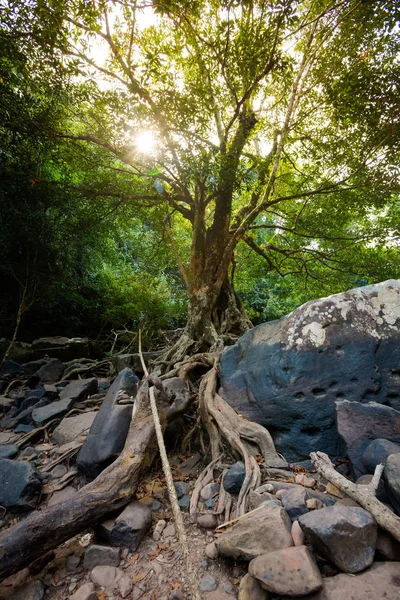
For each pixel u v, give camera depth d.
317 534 1.70
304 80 6.35
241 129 6.86
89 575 2.13
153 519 2.62
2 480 2.96
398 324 3.12
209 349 5.64
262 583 1.68
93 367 7.29
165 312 10.42
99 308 11.04
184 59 5.98
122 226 9.69
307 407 3.12
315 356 3.20
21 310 7.48
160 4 4.34
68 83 4.88
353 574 1.66
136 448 2.87
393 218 7.91
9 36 4.27
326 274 9.70
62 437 4.04
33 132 5.61
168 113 4.67
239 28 5.08
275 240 10.22
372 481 2.08
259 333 3.88
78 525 2.22
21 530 2.03
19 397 5.53
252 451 3.18
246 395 3.62
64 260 9.13
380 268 8.42
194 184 6.36
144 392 3.52
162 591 1.96
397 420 2.58
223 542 2.07
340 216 7.96
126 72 4.64
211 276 6.57
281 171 8.48
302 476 2.77
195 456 3.67
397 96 5.09
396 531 1.71
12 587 2.06
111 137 5.68
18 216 7.50
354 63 5.83
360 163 6.23
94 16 4.16
